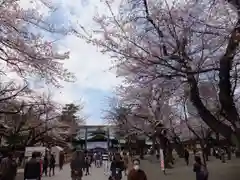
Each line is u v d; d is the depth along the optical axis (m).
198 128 29.34
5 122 31.23
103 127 74.12
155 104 22.70
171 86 9.36
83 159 12.85
